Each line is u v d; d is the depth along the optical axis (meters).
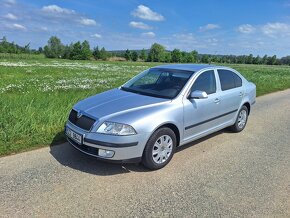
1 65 30.67
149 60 115.50
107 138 4.04
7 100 7.76
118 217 3.27
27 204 3.42
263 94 14.48
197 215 3.39
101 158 4.11
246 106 7.02
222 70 6.12
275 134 6.96
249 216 3.42
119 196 3.71
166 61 115.06
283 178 4.48
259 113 9.48
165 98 4.83
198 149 5.62
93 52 107.12
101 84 14.53
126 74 23.52
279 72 38.34
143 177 4.27
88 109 4.47
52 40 106.25
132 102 4.61
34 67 29.86
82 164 4.59
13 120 5.95
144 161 4.37
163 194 3.82
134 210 3.42
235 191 4.00
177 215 3.37
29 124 5.86
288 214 3.50
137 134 4.12
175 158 5.09
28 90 11.44
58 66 34.28
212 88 5.64
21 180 3.99
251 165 4.95
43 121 6.25
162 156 4.58
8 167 4.36
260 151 5.68
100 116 4.20
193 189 4.00
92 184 3.98
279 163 5.09
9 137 5.24
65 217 3.21
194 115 5.05
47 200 3.52
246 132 7.00
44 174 4.20
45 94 9.82
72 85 13.41
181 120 4.78
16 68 26.59
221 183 4.22
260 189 4.09
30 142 5.29
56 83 14.25
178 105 4.73
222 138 6.41
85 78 17.78
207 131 5.60
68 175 4.20
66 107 7.33
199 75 5.37
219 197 3.82
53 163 4.57
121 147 4.05
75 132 4.35
